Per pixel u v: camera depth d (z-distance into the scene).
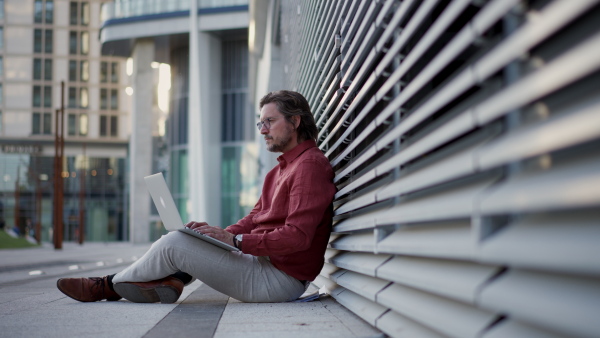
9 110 81.81
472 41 1.49
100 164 83.12
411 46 2.35
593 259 1.01
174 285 3.79
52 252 25.22
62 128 30.09
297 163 3.62
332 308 3.44
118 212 82.44
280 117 3.76
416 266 2.12
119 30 44.75
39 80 82.31
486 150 1.44
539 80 1.20
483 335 1.46
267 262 3.78
